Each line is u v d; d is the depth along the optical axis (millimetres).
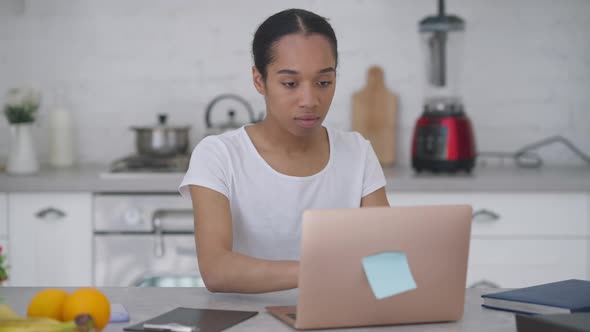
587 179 2830
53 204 2850
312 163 1758
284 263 1396
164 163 3049
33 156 3018
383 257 1204
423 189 2844
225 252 1487
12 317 1083
